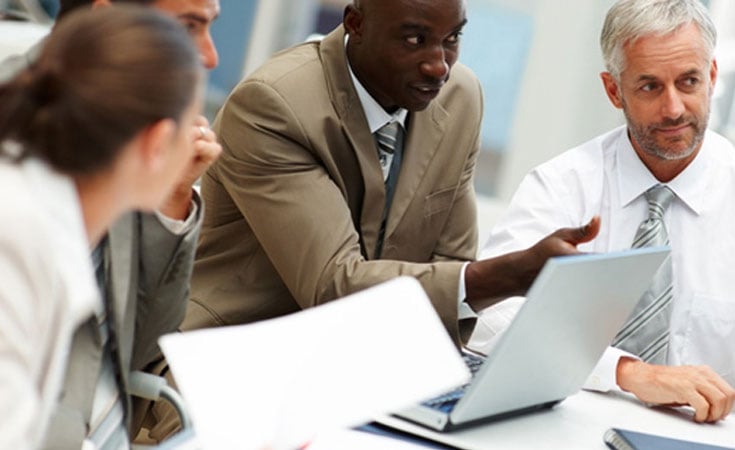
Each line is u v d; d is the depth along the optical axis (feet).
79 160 4.09
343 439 5.58
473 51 18.15
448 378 4.91
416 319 5.02
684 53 8.14
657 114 8.28
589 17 17.62
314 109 7.84
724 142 9.11
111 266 5.90
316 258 7.60
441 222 8.66
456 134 8.63
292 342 4.72
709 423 6.94
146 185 4.35
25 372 3.93
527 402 6.29
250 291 8.22
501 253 8.80
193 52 4.35
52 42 4.22
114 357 6.05
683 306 8.71
